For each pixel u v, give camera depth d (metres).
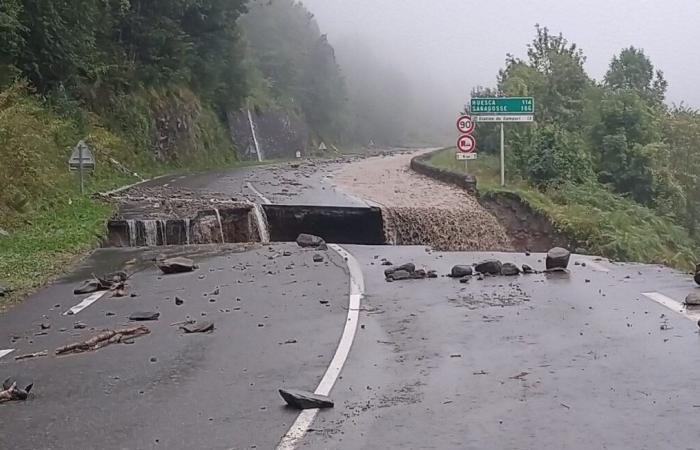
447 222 21.31
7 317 9.85
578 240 21.08
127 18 42.00
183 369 7.32
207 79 51.72
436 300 10.20
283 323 9.09
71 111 30.83
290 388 6.63
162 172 38.62
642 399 6.09
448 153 45.69
